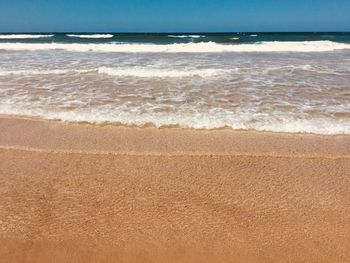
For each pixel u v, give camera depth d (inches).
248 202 156.5
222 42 958.4
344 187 167.2
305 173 179.9
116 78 393.4
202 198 159.8
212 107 277.4
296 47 779.4
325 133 226.1
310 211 150.2
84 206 153.9
